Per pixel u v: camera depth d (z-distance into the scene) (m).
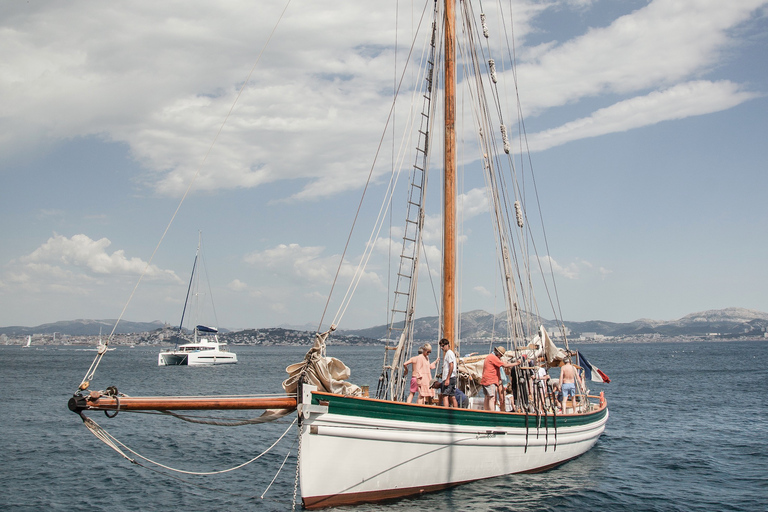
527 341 22.25
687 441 28.48
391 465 14.46
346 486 13.79
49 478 20.89
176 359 120.81
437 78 21.27
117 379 78.00
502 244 22.56
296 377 13.38
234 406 12.06
